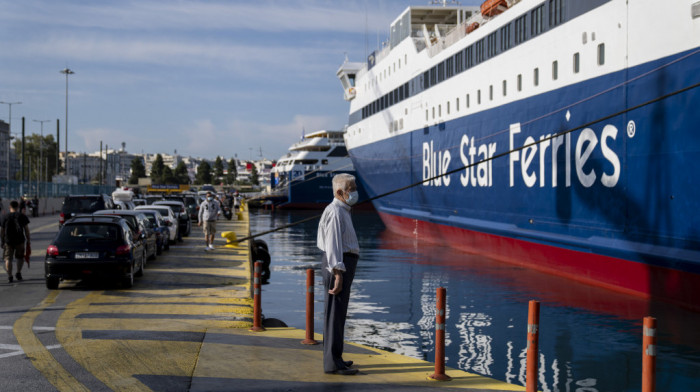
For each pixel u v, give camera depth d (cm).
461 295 1519
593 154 1661
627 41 1532
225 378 613
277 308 1359
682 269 1307
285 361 683
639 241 1477
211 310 1041
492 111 2273
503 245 2184
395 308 1363
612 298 1445
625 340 1055
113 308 1055
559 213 1823
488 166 2312
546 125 1903
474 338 1079
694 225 1313
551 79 1878
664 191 1404
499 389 584
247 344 770
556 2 1853
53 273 1239
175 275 1520
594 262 1642
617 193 1562
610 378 840
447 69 2698
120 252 1259
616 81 1576
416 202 3172
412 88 3177
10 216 1379
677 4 1365
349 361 655
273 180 8506
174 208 2798
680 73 1361
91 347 749
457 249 2642
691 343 1025
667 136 1397
